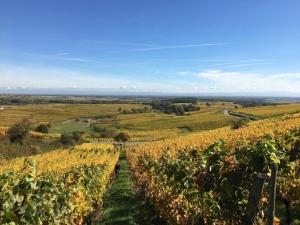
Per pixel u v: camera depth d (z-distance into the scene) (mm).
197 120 100688
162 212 12391
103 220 14641
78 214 12250
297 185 8945
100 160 28703
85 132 100750
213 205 7078
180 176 9984
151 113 157500
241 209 6086
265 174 5316
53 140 66188
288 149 9992
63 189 10680
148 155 23656
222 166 6488
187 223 9031
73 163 25703
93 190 15695
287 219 9469
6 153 44281
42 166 24172
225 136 25578
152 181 15422
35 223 7816
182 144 26672
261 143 6211
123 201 18031
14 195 7191
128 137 80875
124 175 31219
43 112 166500
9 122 111625
